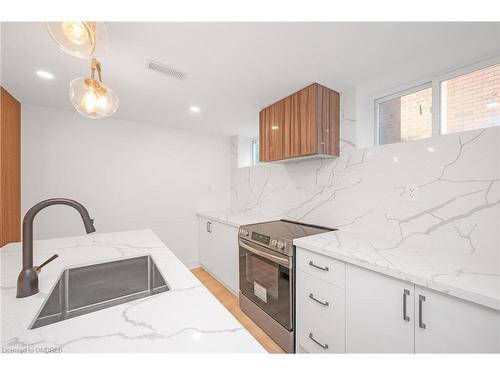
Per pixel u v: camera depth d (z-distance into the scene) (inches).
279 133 78.3
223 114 95.6
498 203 42.5
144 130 108.9
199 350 20.0
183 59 53.5
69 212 90.7
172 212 118.1
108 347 20.2
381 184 61.1
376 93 69.1
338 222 72.9
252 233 74.7
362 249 50.4
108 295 46.1
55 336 21.7
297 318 60.0
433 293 35.0
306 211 85.4
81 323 23.6
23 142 81.2
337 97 71.2
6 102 69.8
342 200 71.5
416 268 39.0
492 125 48.0
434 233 50.8
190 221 124.6
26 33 43.1
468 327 31.6
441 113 55.3
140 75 61.3
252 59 53.4
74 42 33.3
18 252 52.8
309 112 66.5
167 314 25.3
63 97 75.9
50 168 86.9
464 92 51.9
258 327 74.2
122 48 48.9
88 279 44.8
